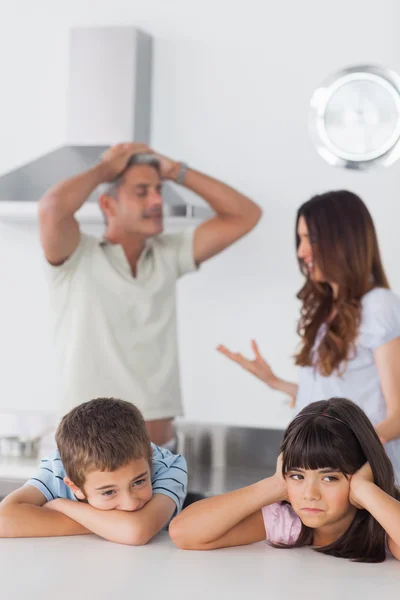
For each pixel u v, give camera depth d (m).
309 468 1.47
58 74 3.86
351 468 1.48
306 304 2.57
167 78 3.75
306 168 3.64
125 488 1.62
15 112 3.88
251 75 3.68
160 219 3.06
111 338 2.91
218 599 1.17
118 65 3.60
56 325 2.99
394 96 3.54
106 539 1.59
